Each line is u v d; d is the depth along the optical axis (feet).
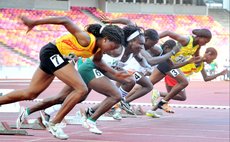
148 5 205.77
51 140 35.83
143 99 94.63
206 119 59.41
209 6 248.32
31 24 30.60
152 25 201.87
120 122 52.80
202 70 56.03
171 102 88.12
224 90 129.70
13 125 41.68
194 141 39.34
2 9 181.88
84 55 32.89
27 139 35.83
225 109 76.28
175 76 58.03
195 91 124.67
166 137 41.39
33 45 172.65
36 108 38.60
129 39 44.14
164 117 60.85
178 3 211.00
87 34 32.04
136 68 52.70
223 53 201.46
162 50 54.03
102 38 32.45
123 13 203.51
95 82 39.42
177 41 50.47
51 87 126.93
